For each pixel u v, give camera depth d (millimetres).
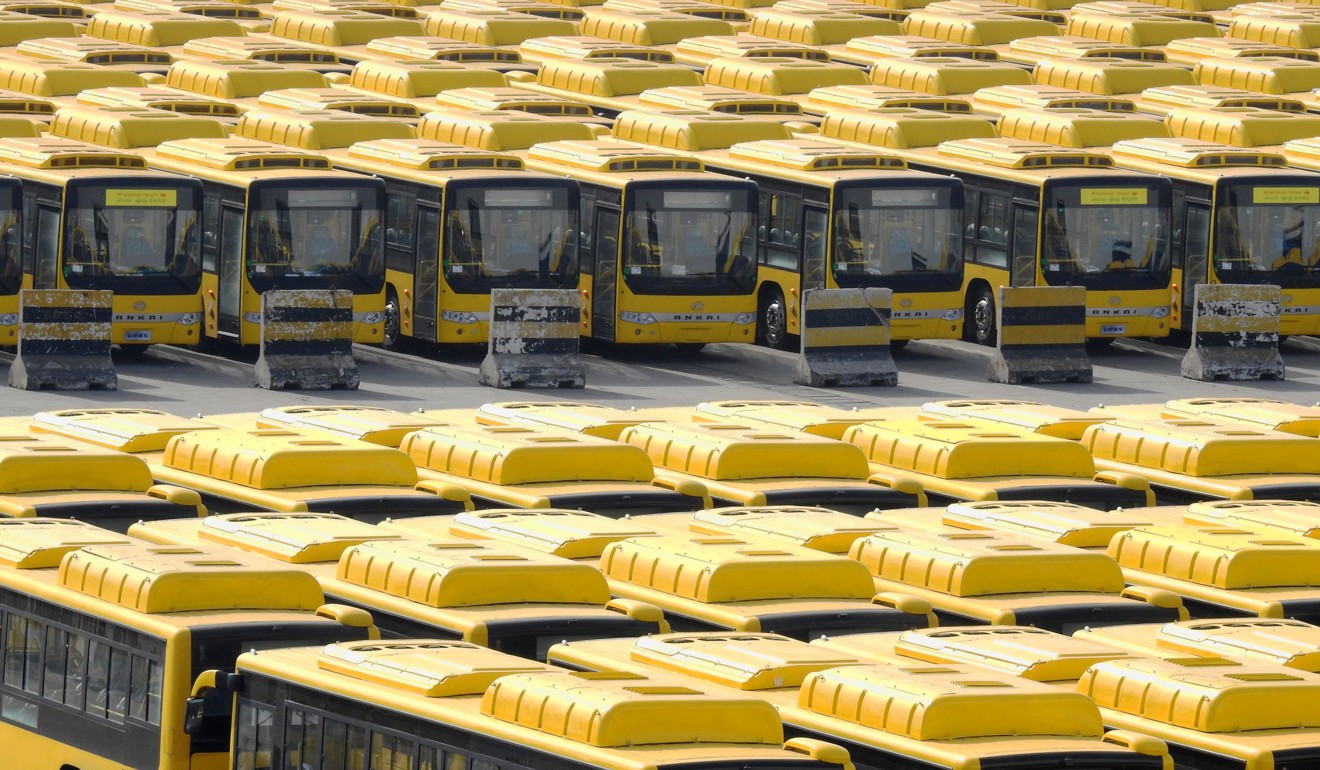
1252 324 103625
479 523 51125
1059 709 37344
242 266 99938
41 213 101000
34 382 91188
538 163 109750
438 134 117875
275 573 44656
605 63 136375
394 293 105875
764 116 126375
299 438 57062
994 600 46906
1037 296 101812
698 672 40688
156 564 44812
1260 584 49656
